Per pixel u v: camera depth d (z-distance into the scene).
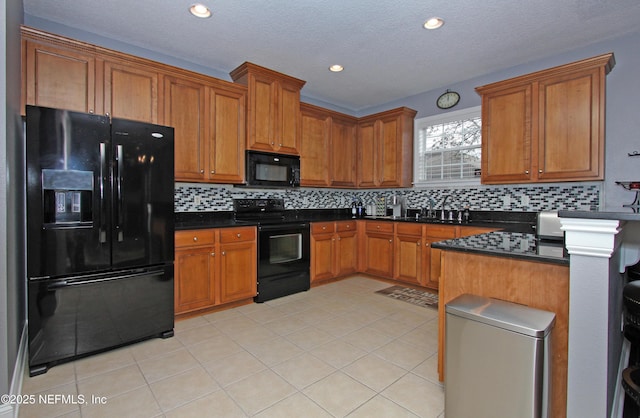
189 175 3.01
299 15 2.50
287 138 3.72
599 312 1.25
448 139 4.07
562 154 2.86
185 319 2.84
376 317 2.89
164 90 2.84
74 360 2.12
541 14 2.47
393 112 4.27
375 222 4.17
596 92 2.69
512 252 1.52
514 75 3.45
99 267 2.21
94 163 2.17
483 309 1.39
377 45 2.98
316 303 3.28
